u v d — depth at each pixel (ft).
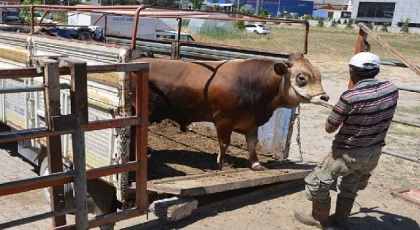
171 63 16.48
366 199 18.16
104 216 11.16
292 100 15.76
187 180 15.47
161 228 13.91
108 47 13.34
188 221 14.53
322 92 14.99
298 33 178.19
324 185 13.52
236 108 16.16
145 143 11.53
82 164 9.97
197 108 16.55
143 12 16.79
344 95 12.46
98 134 14.12
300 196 17.69
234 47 20.39
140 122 11.27
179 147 20.27
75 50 14.70
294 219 15.37
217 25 114.62
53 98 9.21
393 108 12.77
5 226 9.09
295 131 30.07
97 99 13.98
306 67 15.31
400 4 257.14
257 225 14.71
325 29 227.40
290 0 357.41
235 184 15.24
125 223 14.35
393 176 21.42
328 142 27.76
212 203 15.85
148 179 15.98
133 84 14.01
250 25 159.33
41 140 16.87
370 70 12.42
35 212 16.05
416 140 29.35
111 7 13.61
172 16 14.58
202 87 16.06
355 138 12.66
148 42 25.53
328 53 99.66
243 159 19.43
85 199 10.24
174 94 16.20
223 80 15.99
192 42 22.94
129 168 11.39
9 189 9.03
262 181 16.25
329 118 12.87
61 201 10.36
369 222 15.93
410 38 183.83
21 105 17.93
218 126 16.65
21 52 17.67
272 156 20.16
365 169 13.52
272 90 16.14
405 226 15.83
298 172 17.60
